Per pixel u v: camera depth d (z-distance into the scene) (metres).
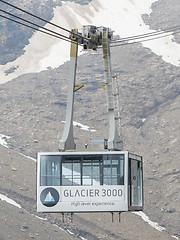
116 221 149.12
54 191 39.66
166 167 184.62
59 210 39.44
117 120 47.53
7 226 122.19
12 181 154.25
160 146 199.75
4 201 139.12
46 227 131.62
